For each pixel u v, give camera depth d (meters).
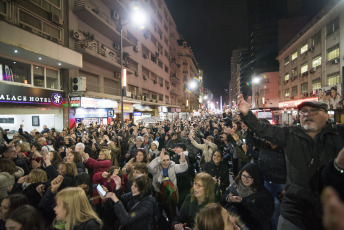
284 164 2.65
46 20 13.63
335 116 17.14
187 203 2.95
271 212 2.62
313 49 25.33
